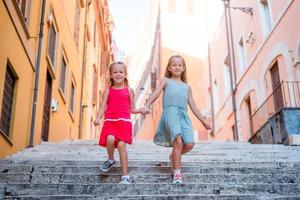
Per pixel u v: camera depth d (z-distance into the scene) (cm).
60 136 1534
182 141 586
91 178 598
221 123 2488
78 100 2020
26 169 642
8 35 856
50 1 1300
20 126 977
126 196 506
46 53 1240
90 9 2584
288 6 1509
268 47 1720
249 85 1973
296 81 1370
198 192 555
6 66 870
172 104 595
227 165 699
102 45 3519
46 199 503
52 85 1363
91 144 1059
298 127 1234
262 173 657
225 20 2364
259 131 1493
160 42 3303
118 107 600
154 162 689
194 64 3175
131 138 600
